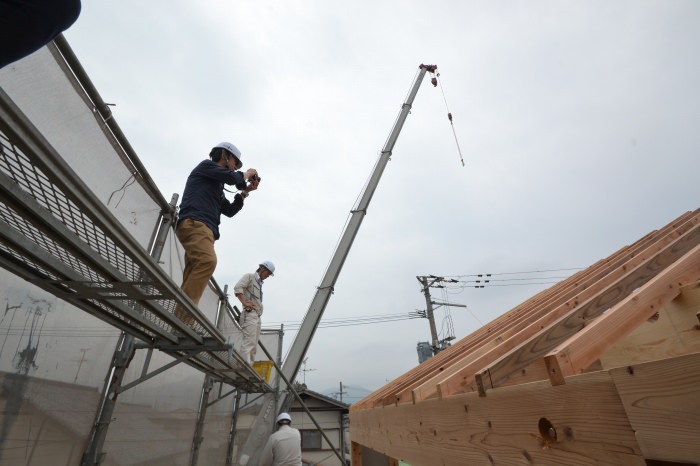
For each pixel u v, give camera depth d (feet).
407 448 9.14
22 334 6.57
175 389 13.98
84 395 8.48
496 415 5.28
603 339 4.79
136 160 9.54
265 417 24.81
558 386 4.20
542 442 4.32
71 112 6.89
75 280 6.23
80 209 4.34
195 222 10.57
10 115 3.14
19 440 6.53
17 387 6.49
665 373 3.06
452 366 8.51
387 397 11.08
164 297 6.84
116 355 9.86
